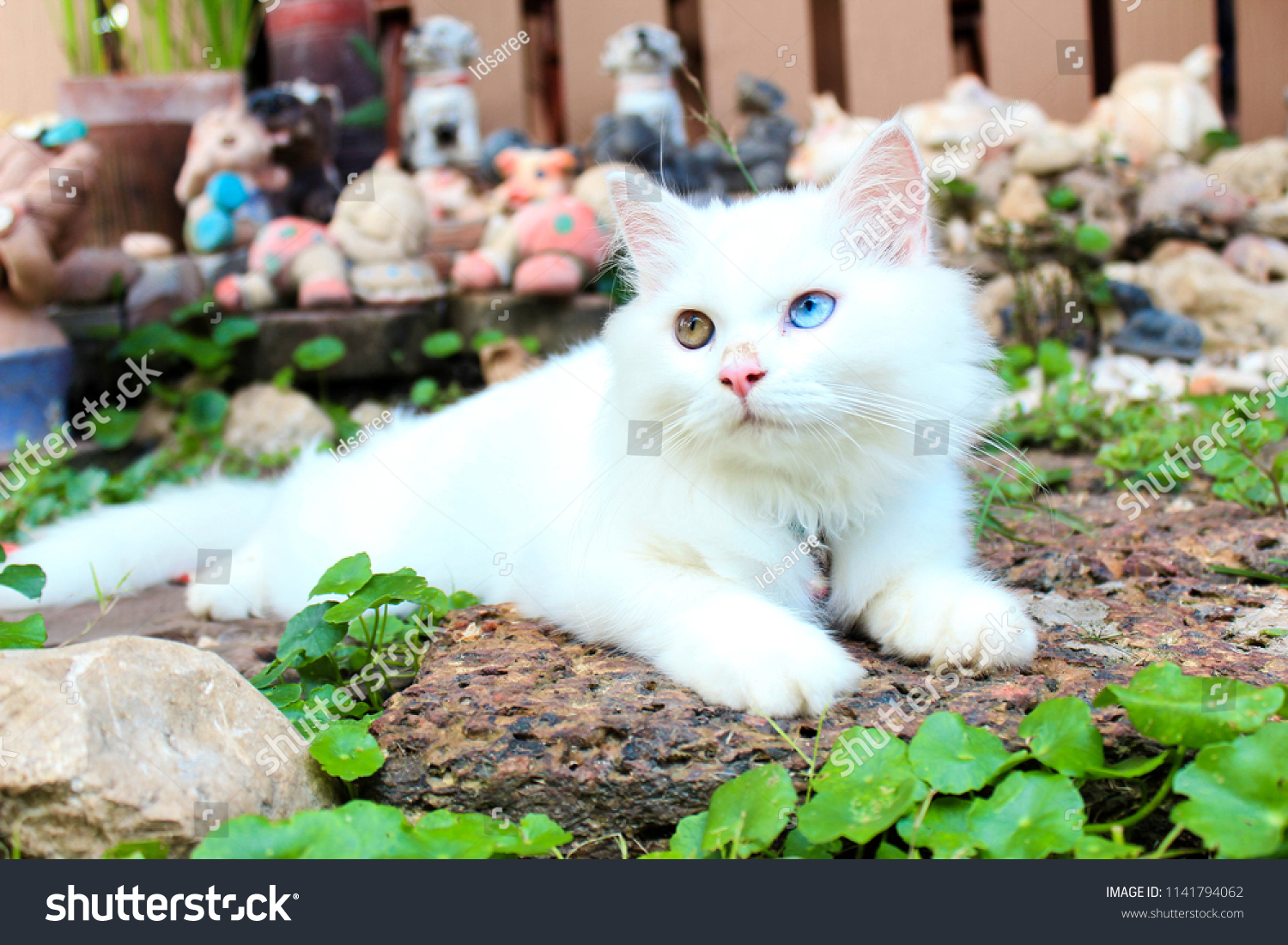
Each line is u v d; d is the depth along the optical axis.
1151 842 0.72
